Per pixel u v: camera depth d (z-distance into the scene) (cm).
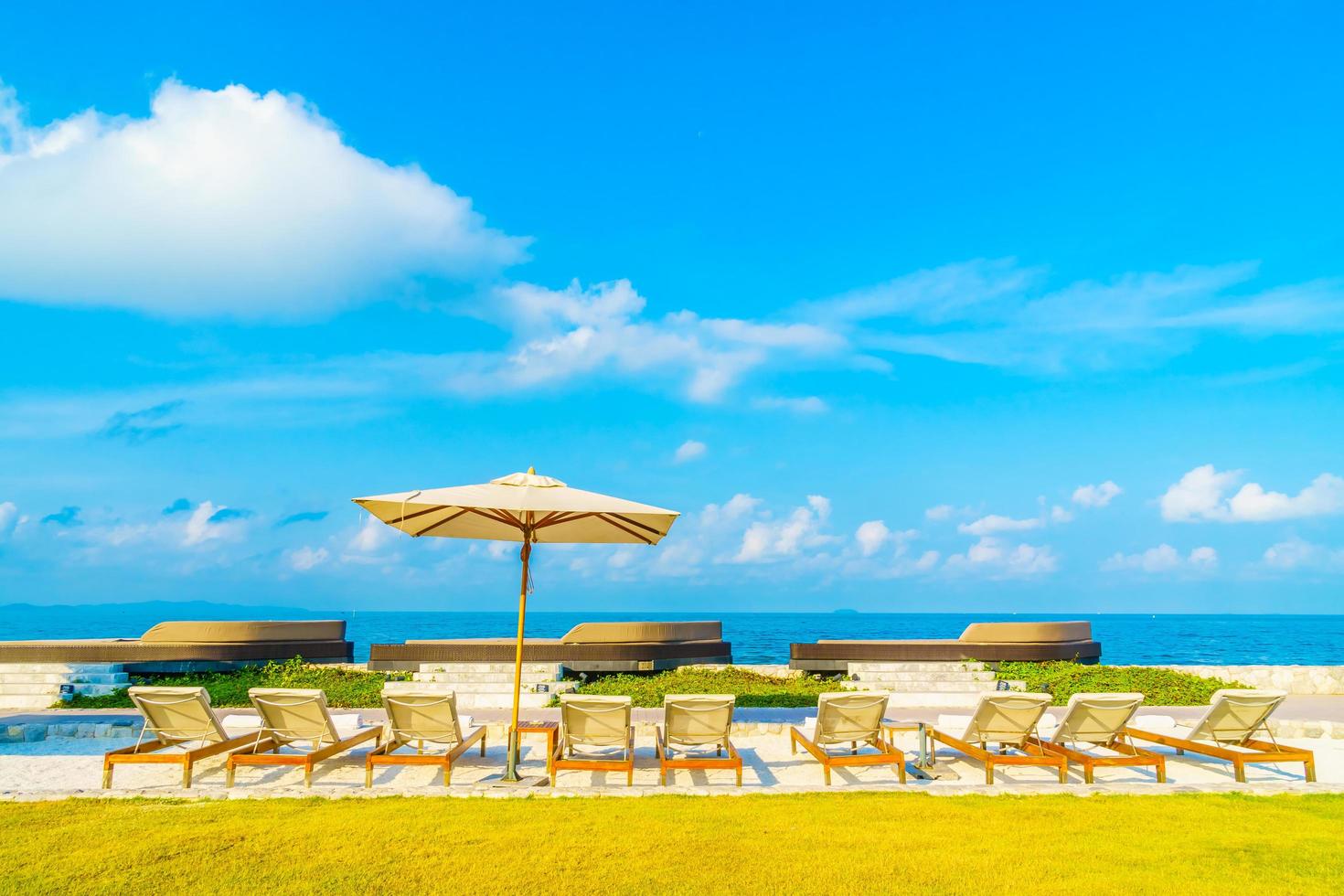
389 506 768
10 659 1458
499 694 1407
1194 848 506
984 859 486
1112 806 615
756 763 864
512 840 521
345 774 779
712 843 517
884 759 736
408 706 761
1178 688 1459
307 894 431
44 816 578
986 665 1557
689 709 744
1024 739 801
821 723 779
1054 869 470
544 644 1505
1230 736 804
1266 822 570
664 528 792
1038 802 633
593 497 739
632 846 511
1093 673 1537
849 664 1542
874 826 559
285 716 764
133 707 1335
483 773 796
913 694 1390
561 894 434
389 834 534
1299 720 1105
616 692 1401
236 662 1530
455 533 904
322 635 1652
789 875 461
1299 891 436
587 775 787
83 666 1454
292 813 592
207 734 766
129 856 486
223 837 526
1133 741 980
